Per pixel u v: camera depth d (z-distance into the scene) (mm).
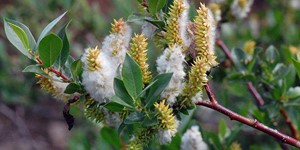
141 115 290
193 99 296
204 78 291
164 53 291
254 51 478
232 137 453
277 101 456
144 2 321
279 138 325
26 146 948
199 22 295
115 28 296
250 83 488
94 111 307
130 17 305
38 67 291
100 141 574
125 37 297
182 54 295
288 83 451
